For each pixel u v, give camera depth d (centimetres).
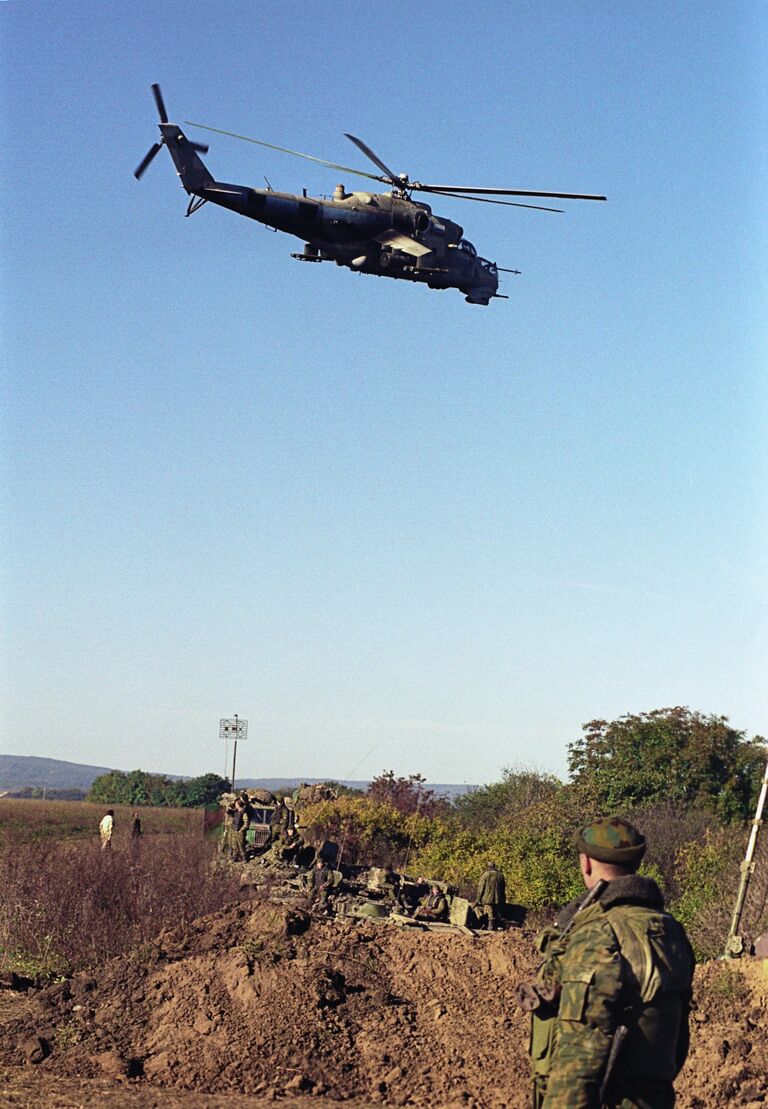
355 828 3766
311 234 2552
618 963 515
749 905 2022
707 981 1376
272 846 2662
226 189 2517
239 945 1506
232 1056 1227
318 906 1917
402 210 2588
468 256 2678
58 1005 1450
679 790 4103
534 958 1470
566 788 4212
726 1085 1070
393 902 1961
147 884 1912
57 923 1788
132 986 1438
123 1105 1062
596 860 560
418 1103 1110
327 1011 1317
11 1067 1220
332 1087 1160
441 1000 1362
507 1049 1224
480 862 3206
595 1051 507
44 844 2989
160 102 2498
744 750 4228
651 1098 520
